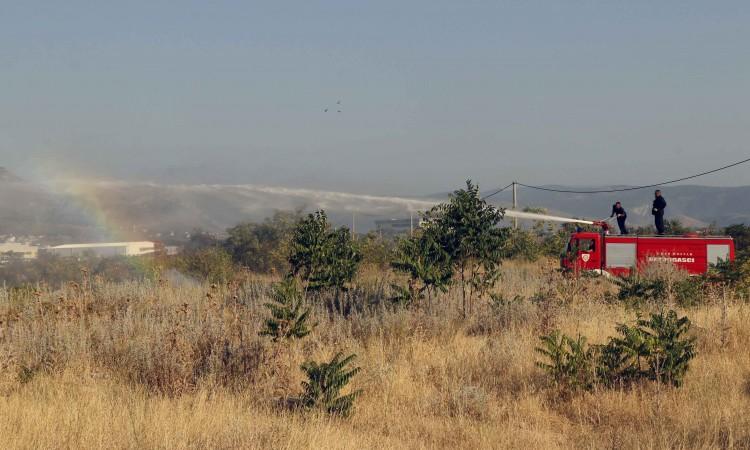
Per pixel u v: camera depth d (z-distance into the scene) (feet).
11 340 50.01
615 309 61.00
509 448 33.27
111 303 63.98
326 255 68.08
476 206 66.90
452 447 33.71
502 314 59.41
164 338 46.65
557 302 61.77
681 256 122.93
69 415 33.35
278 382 42.45
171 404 37.37
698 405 37.04
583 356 42.34
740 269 68.28
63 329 51.57
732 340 48.70
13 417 33.42
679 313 58.54
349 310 64.34
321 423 34.71
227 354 45.19
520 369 44.32
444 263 65.87
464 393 39.75
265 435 32.17
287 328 48.21
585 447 32.91
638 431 34.86
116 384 42.50
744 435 32.14
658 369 40.73
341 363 39.22
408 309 61.36
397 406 40.04
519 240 132.05
